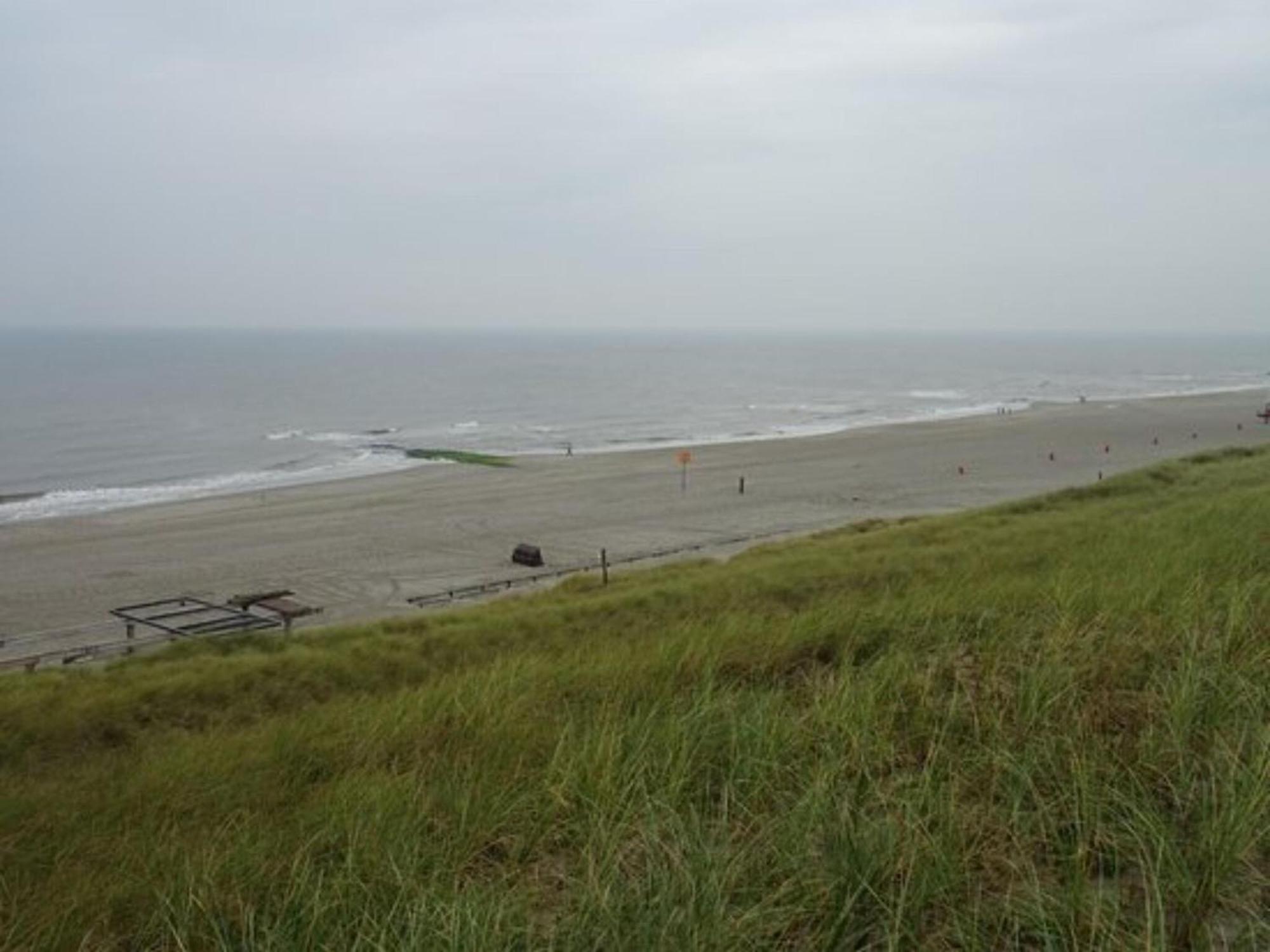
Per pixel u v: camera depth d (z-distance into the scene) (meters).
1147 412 90.56
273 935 3.54
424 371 172.25
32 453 69.88
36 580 34.31
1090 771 3.96
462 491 51.88
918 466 58.06
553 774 4.79
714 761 4.93
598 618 16.09
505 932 3.36
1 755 10.67
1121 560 9.45
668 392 129.75
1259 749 4.00
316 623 27.95
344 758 6.33
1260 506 13.22
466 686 7.52
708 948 3.16
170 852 4.62
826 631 7.80
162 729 11.59
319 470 61.53
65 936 3.95
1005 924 3.30
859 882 3.42
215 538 40.97
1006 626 6.69
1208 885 3.23
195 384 134.12
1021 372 175.12
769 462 60.66
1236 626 5.65
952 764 4.42
